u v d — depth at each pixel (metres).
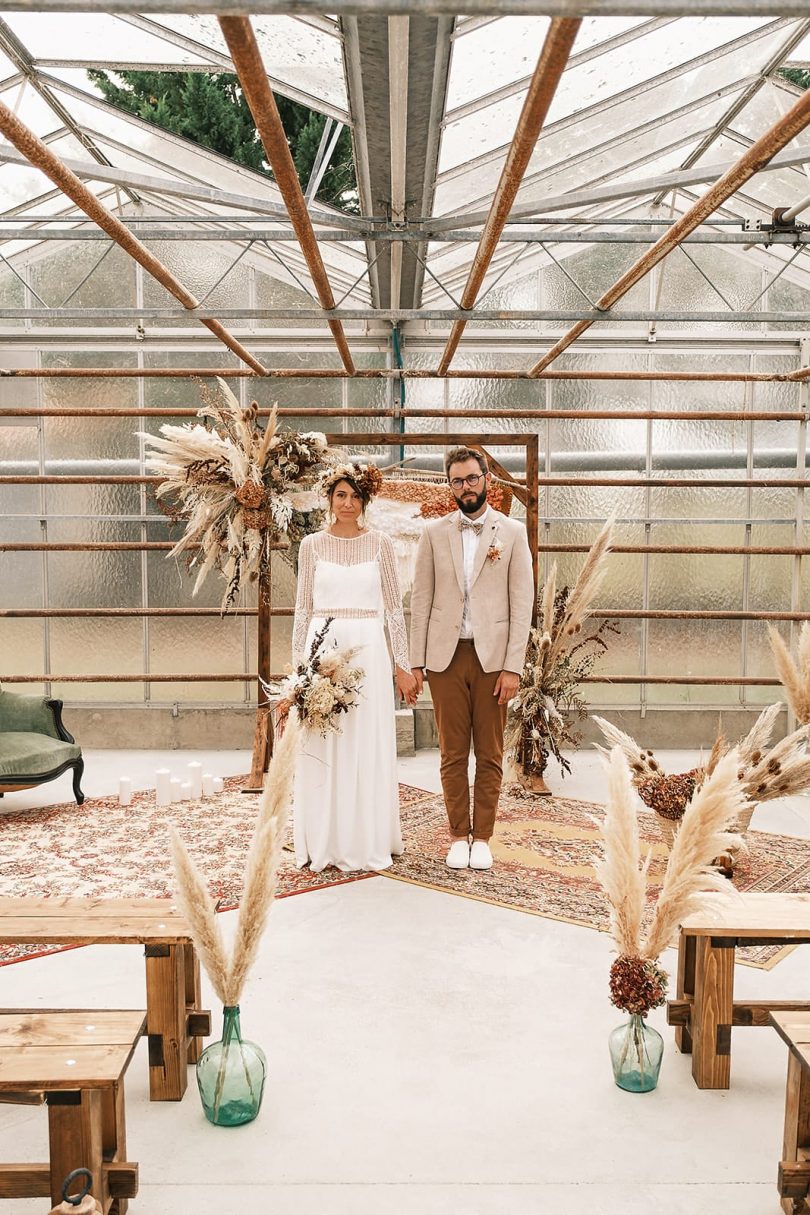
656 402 7.60
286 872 4.19
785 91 5.36
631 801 2.32
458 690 4.18
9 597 7.55
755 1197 2.00
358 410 6.49
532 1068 2.53
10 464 7.54
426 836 4.78
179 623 7.58
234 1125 2.25
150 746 7.52
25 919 2.48
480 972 3.14
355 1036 2.70
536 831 4.88
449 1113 2.31
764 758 4.20
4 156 4.84
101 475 7.51
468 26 3.60
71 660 7.57
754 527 7.60
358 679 4.07
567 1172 2.08
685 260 7.55
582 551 7.36
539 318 5.00
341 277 7.44
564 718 5.89
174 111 13.90
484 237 3.65
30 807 5.41
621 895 2.33
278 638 7.55
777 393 7.57
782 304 7.55
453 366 7.69
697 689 7.64
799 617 6.98
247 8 1.89
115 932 2.36
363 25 3.20
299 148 13.61
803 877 4.17
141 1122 2.28
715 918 2.50
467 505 4.09
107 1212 1.87
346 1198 1.98
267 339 7.62
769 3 1.89
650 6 1.88
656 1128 2.25
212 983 2.24
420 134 4.07
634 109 5.16
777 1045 2.71
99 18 4.54
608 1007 2.90
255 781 5.78
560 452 7.64
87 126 6.05
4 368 7.51
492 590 4.12
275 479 5.60
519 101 4.66
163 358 7.61
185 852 2.18
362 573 4.25
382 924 3.56
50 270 7.52
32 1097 1.80
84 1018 2.00
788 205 6.62
